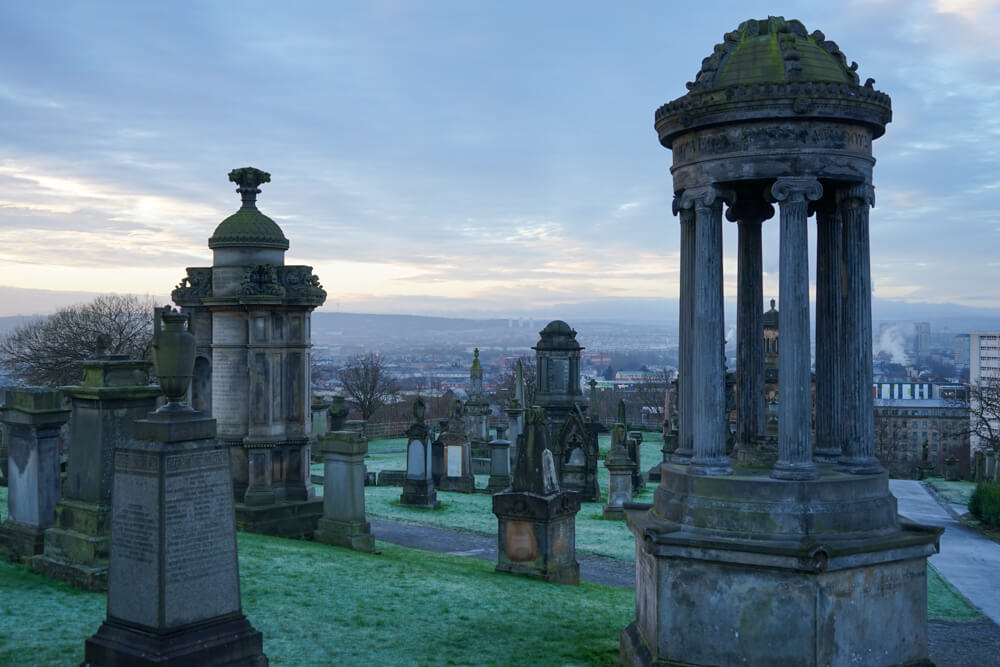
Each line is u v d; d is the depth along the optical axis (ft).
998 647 58.39
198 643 33.65
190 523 33.99
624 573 77.87
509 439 151.64
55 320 221.25
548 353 166.30
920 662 38.58
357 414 327.88
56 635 39.06
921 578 38.99
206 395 82.48
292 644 41.19
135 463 34.06
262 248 79.82
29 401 52.70
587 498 127.13
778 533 37.52
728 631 37.29
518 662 41.52
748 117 38.40
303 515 77.51
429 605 50.72
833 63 41.32
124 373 49.60
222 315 79.46
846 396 40.68
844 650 36.63
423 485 111.65
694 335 41.22
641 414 325.83
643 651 40.06
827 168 38.50
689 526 39.14
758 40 41.45
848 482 38.37
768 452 43.83
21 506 54.08
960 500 144.77
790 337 38.27
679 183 41.75
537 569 64.13
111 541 34.83
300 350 80.43
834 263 44.47
